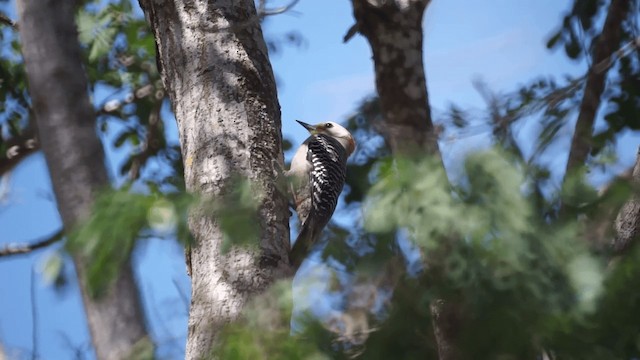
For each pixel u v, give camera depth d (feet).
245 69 34.65
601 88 42.45
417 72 41.45
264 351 22.03
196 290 30.19
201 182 32.60
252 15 36.14
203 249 30.35
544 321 22.34
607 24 48.49
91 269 22.79
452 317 23.47
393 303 23.93
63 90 25.03
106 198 23.48
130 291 22.99
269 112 34.40
